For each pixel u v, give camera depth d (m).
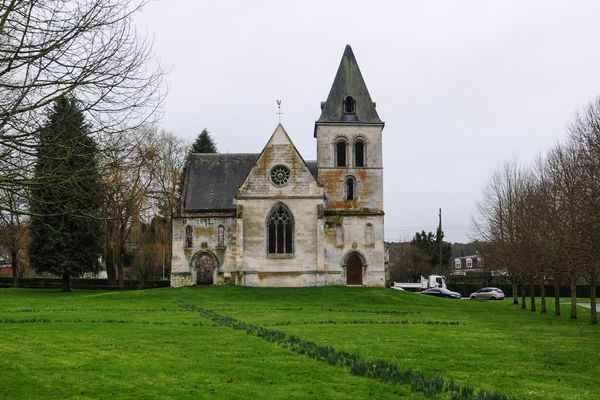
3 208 15.44
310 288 64.62
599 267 37.88
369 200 70.50
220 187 72.94
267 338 26.83
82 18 15.70
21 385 17.42
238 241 67.62
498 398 15.70
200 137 107.56
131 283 86.38
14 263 81.44
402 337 28.70
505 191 69.25
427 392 16.45
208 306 48.25
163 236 83.88
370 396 16.34
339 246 69.44
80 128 15.95
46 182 15.38
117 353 22.73
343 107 71.88
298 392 16.73
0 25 14.71
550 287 96.44
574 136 47.12
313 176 68.81
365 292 61.88
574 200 36.50
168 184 80.62
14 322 33.12
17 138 15.27
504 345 26.81
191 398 16.09
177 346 24.48
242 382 17.94
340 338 27.78
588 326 37.75
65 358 21.62
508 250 59.09
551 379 19.25
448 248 123.69
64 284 71.81
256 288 63.72
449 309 52.69
